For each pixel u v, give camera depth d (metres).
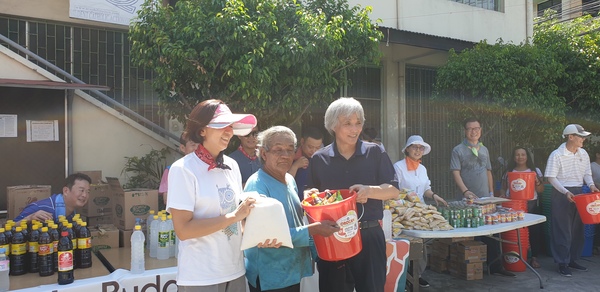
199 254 2.29
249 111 4.87
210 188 2.32
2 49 5.00
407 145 5.07
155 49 4.64
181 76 4.82
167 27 4.69
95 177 5.42
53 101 5.32
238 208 2.29
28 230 3.31
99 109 5.89
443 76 7.49
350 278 3.01
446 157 9.67
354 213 2.60
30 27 6.06
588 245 6.57
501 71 6.80
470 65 7.07
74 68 6.30
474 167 5.60
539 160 7.88
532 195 5.25
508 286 5.21
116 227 4.08
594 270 5.85
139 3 6.50
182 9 4.70
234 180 2.50
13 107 5.08
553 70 7.31
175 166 2.28
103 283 2.96
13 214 4.21
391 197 2.79
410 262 4.47
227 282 2.40
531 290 5.07
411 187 5.02
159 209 4.82
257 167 4.24
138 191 4.07
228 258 2.36
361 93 8.72
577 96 8.03
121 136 6.07
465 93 7.23
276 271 2.60
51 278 3.02
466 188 5.47
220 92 4.77
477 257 5.44
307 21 4.84
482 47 7.47
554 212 5.70
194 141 2.37
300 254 2.71
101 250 3.83
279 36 4.79
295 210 2.75
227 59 4.53
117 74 6.57
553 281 5.38
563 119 7.30
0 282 2.78
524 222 4.73
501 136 8.05
